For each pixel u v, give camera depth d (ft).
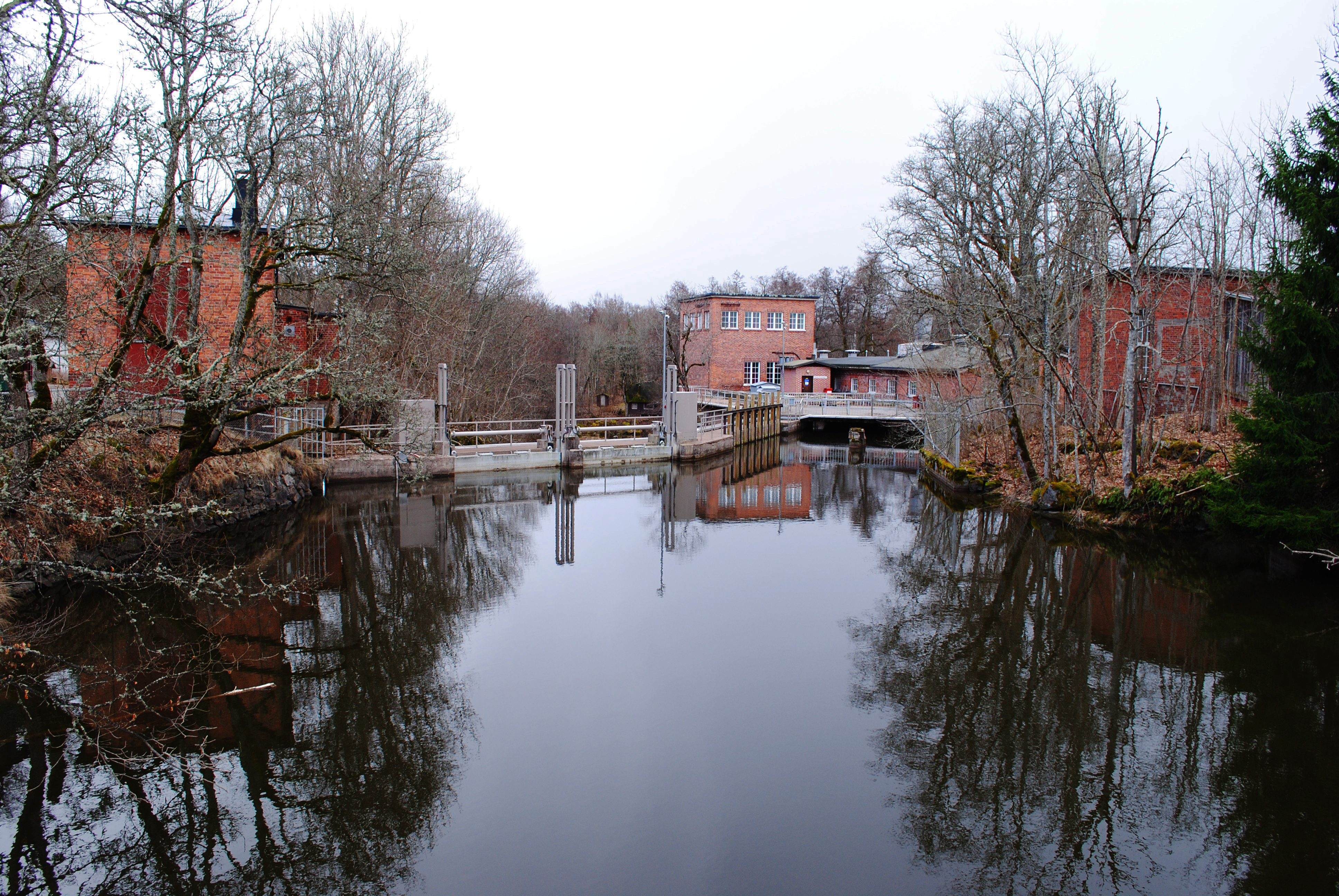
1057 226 67.72
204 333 29.94
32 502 24.64
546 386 152.56
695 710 29.53
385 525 60.23
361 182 73.20
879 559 53.16
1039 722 28.68
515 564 50.47
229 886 19.67
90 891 19.45
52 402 29.73
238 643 35.47
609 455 94.58
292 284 43.96
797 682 32.22
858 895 19.39
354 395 44.06
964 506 71.56
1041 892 19.57
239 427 59.16
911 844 21.56
